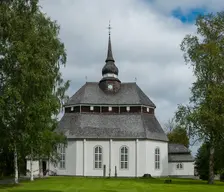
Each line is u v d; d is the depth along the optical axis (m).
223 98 59.28
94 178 80.44
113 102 96.50
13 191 43.72
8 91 36.56
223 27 64.50
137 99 96.62
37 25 41.25
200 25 64.88
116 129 92.25
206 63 62.44
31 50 37.47
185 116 63.00
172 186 54.22
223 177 79.75
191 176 101.31
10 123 39.66
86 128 92.06
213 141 62.28
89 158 90.19
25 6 38.62
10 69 37.50
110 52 103.94
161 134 95.06
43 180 69.69
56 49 44.09
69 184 57.19
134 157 90.19
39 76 37.31
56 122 68.00
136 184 58.41
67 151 90.94
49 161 84.88
